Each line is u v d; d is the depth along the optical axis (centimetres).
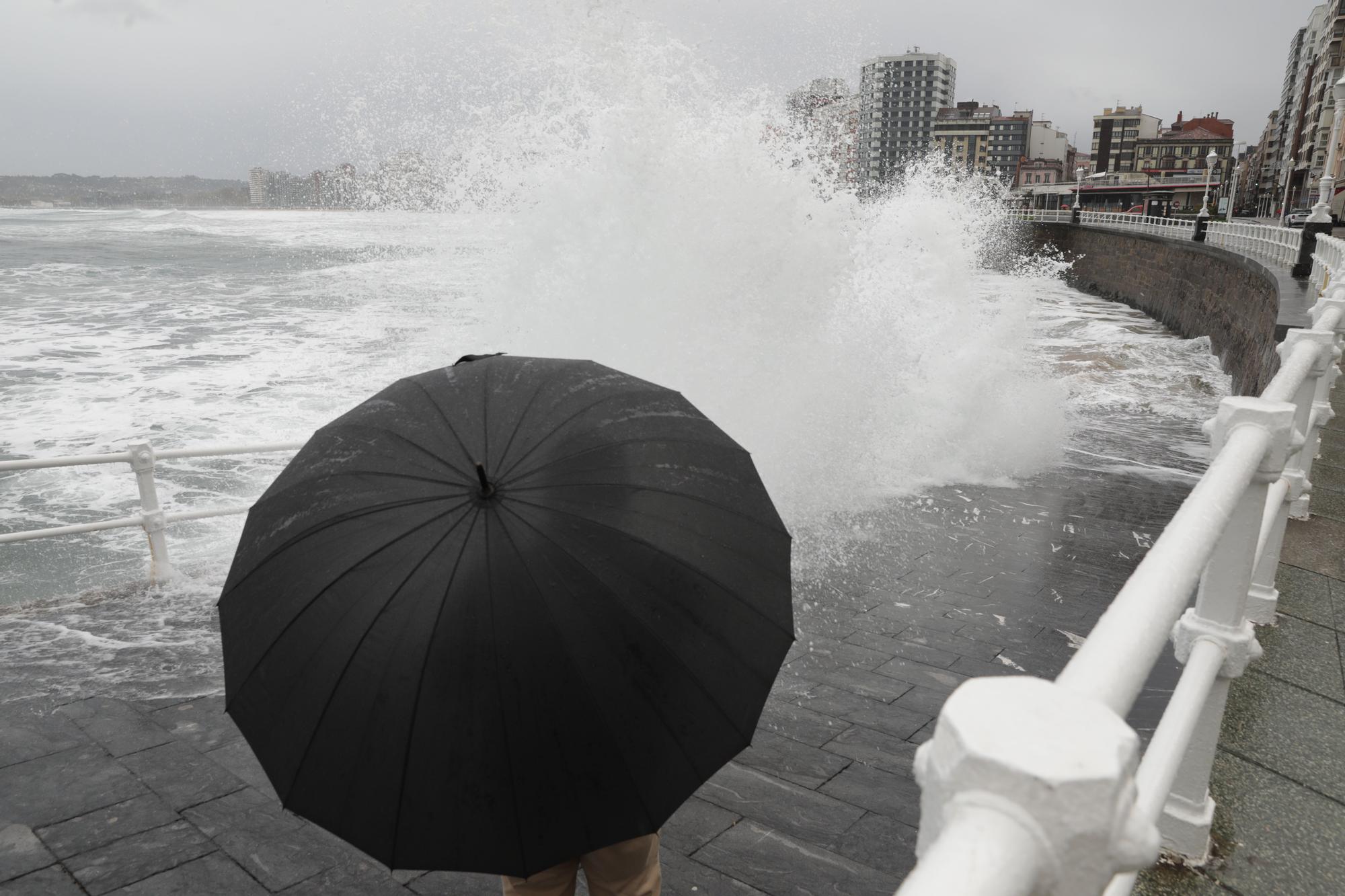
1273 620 273
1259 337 1501
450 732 135
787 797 325
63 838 286
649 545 146
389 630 138
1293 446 181
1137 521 753
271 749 143
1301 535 351
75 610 489
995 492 822
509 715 135
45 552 782
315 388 1512
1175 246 3058
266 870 271
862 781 340
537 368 177
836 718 398
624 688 138
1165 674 432
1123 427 1223
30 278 3709
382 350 1856
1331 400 636
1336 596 292
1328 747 207
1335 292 625
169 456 516
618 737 137
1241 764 201
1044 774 50
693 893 268
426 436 157
